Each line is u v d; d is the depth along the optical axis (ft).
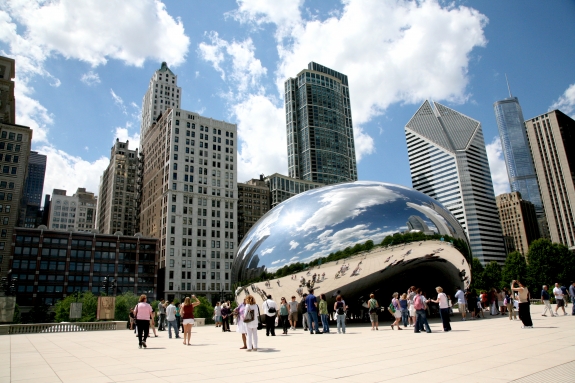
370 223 67.56
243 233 442.50
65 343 56.03
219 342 52.26
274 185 500.74
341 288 67.00
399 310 60.03
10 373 29.53
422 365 28.12
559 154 556.51
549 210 561.43
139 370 29.68
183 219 360.48
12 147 311.06
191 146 384.47
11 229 291.79
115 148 530.27
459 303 73.10
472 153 602.85
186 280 345.51
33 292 280.51
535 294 220.84
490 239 571.28
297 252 68.80
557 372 24.16
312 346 41.68
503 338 41.73
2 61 340.59
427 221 69.67
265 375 26.27
